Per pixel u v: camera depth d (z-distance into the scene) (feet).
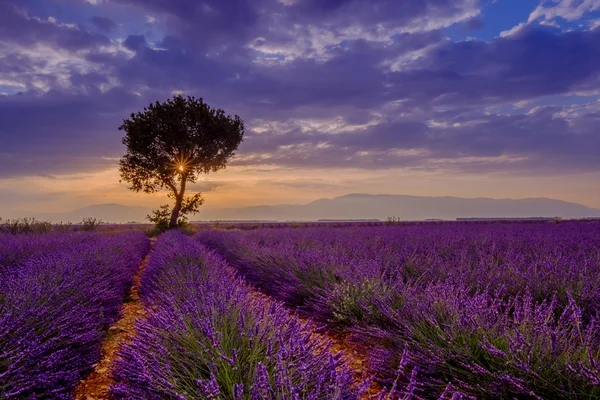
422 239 41.86
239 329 10.06
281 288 22.89
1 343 9.50
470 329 11.21
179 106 104.47
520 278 18.56
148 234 108.47
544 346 10.01
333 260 23.91
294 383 7.76
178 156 105.09
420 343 11.48
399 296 16.01
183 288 17.06
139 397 8.97
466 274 20.22
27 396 9.30
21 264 24.59
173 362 9.34
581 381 8.77
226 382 7.97
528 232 50.55
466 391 9.49
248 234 64.69
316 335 11.34
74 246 35.27
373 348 13.29
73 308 13.67
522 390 8.86
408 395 7.59
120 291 23.58
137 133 102.53
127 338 15.72
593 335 10.48
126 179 108.58
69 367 11.12
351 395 7.82
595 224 75.87
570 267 17.99
